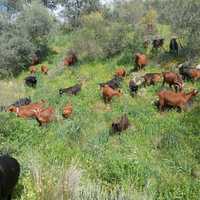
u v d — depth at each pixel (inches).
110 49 819.4
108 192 301.4
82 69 792.3
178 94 503.8
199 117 465.1
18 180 282.2
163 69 660.1
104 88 571.8
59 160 359.9
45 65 882.1
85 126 504.1
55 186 271.7
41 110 510.9
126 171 355.6
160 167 386.9
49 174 289.4
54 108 576.1
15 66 909.2
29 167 305.0
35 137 412.2
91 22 901.8
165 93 506.3
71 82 740.7
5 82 835.4
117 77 647.1
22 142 388.5
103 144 449.1
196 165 381.7
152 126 474.0
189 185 334.6
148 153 418.6
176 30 733.3
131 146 435.5
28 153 354.3
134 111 521.7
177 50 690.8
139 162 377.1
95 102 582.9
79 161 371.2
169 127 462.9
